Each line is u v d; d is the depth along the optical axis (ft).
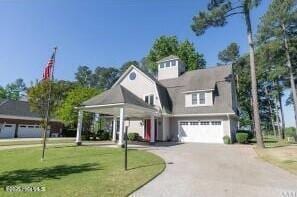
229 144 73.26
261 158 44.80
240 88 149.79
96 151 53.31
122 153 49.73
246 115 158.61
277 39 89.30
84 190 23.72
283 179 29.07
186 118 86.22
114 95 67.05
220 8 70.18
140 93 91.86
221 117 79.36
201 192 23.73
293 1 82.07
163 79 105.29
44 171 34.37
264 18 88.84
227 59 168.14
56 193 22.90
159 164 37.70
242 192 23.80
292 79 89.40
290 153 50.49
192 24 74.95
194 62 147.33
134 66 95.76
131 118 95.40
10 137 116.88
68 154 49.85
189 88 88.53
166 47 152.66
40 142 82.89
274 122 166.61
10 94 239.91
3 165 41.68
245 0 66.95
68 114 106.11
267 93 153.07
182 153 51.29
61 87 106.83
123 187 24.85
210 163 39.73
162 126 85.87
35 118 128.16
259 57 94.58
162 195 22.76
